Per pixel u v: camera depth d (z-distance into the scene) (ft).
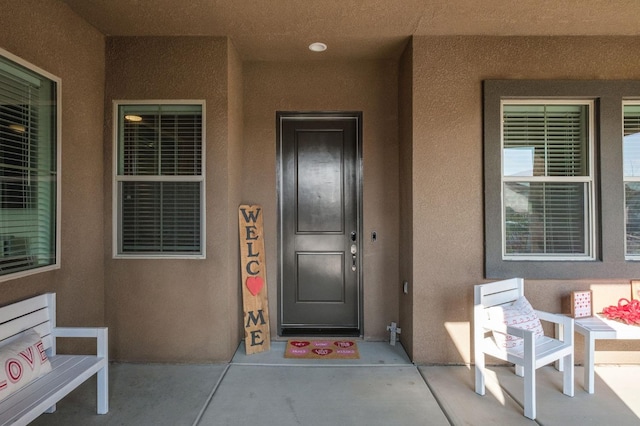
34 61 7.57
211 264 9.96
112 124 10.00
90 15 8.91
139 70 10.00
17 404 5.71
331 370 9.53
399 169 11.48
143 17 9.00
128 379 9.00
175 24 9.35
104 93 10.03
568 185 10.15
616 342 9.84
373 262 11.62
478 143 9.90
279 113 11.73
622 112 9.85
